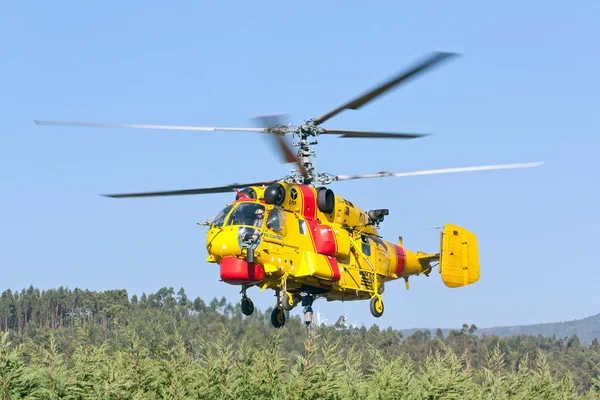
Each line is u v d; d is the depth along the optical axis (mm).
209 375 26281
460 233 41000
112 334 29172
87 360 26109
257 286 33844
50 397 24406
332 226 35312
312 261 33938
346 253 35375
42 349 26062
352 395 27234
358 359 28828
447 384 28062
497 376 30500
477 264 41500
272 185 33719
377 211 38312
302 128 34219
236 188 34750
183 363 26625
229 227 32531
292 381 26641
